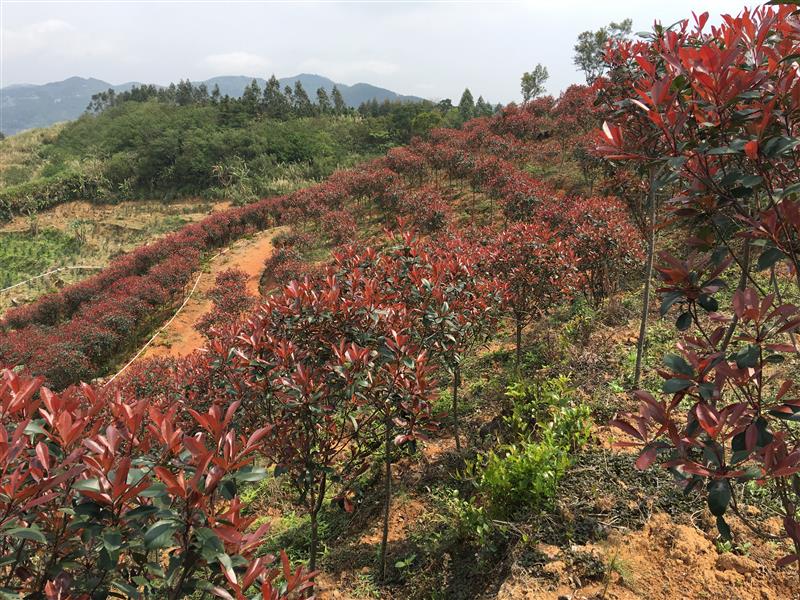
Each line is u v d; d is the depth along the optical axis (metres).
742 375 1.72
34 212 56.88
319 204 24.72
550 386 4.96
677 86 1.85
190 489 1.78
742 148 1.67
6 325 21.78
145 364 11.28
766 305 1.66
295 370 3.72
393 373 3.71
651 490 3.32
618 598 2.63
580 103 20.88
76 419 2.31
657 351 5.28
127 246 44.53
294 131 73.44
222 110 89.69
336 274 5.32
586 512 3.26
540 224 8.77
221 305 17.02
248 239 27.98
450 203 19.23
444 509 4.34
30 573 2.04
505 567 3.13
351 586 3.96
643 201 6.47
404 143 73.31
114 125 87.56
